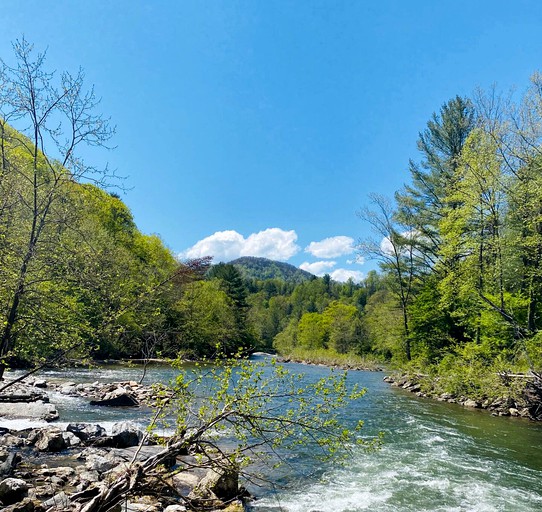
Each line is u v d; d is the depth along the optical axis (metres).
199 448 5.27
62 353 7.27
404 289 38.28
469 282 21.80
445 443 13.11
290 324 93.81
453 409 19.75
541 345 20.05
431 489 9.13
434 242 35.59
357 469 10.24
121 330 7.98
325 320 80.19
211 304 49.19
